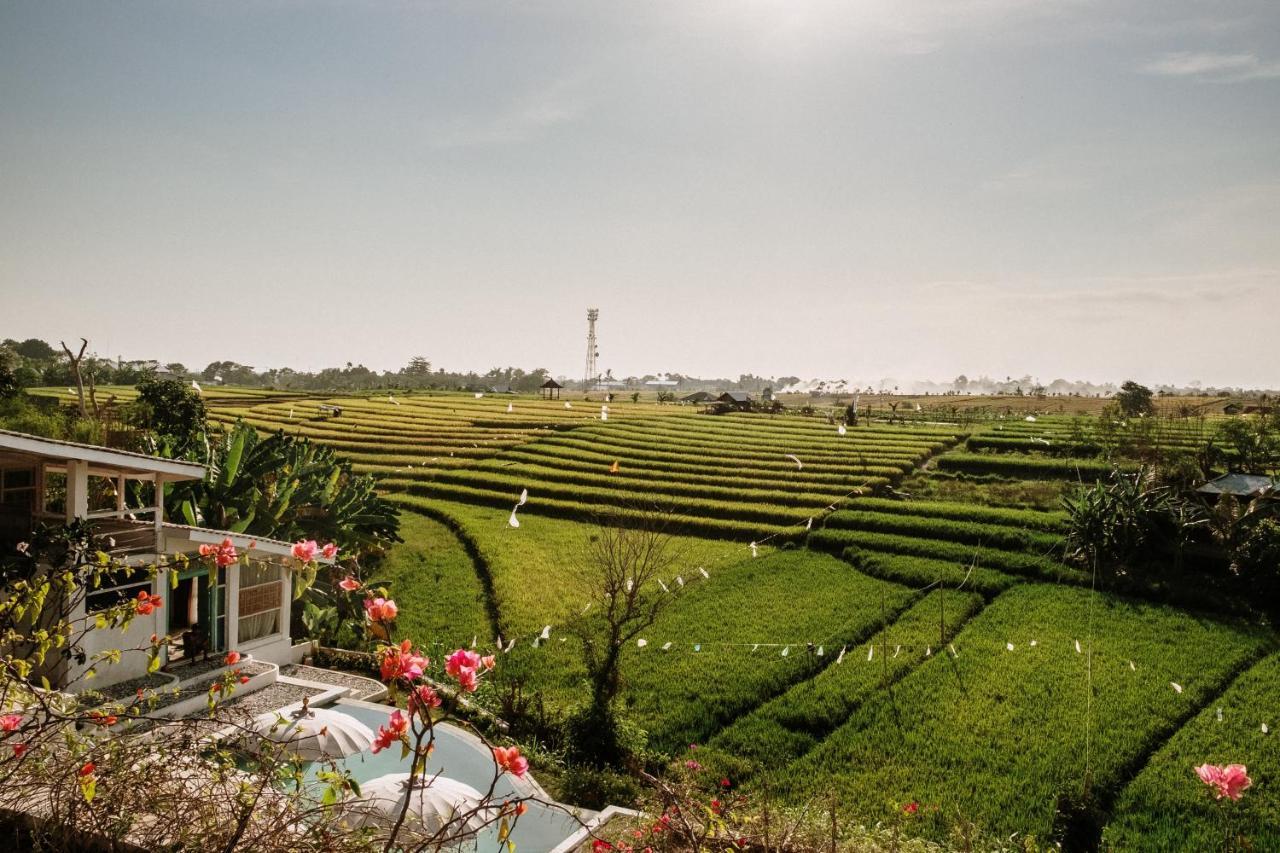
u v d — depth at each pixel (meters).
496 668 23.36
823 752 19.28
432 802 11.55
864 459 50.50
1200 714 21.14
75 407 50.88
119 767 6.37
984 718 20.78
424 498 46.28
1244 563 28.94
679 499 43.34
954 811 16.70
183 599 20.17
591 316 153.25
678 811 8.14
